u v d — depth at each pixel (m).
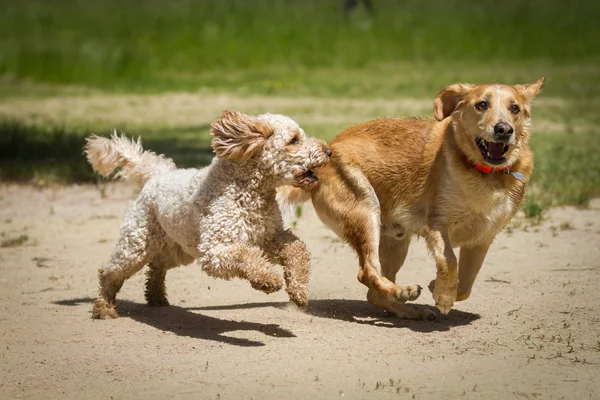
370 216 11.48
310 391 8.73
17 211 18.58
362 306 12.09
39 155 23.78
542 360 9.53
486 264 14.06
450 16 59.69
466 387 8.75
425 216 11.41
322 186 11.77
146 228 11.30
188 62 44.69
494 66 46.44
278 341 10.38
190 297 12.68
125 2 67.06
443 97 11.21
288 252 10.43
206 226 10.30
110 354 10.01
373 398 8.51
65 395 8.80
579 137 27.41
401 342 10.27
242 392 8.73
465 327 10.88
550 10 64.88
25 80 40.50
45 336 10.79
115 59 42.81
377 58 47.91
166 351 10.08
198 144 25.55
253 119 10.30
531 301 11.90
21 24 55.59
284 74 42.97
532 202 17.89
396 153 11.55
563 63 47.94
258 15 56.34
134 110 33.16
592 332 10.51
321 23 53.44
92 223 17.55
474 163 10.88
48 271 14.23
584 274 13.25
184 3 64.81
